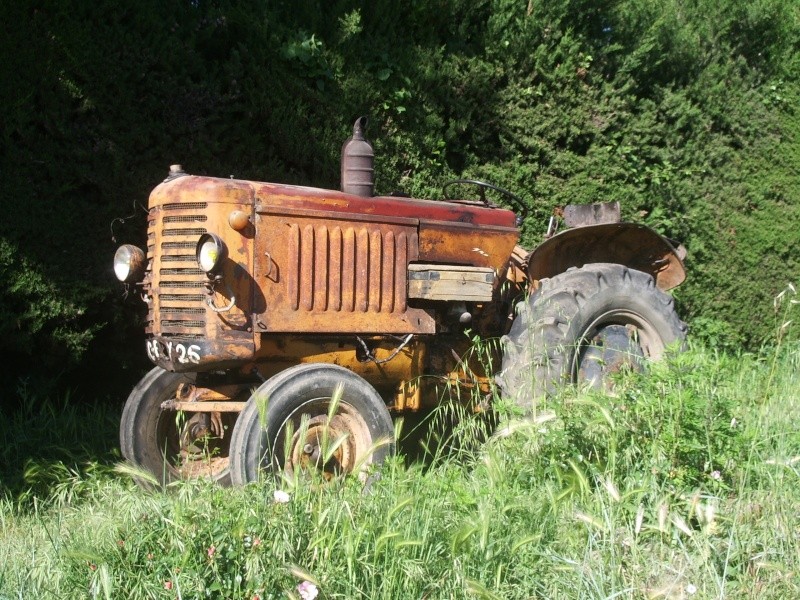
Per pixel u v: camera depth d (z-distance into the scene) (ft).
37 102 17.84
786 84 29.55
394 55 22.02
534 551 11.01
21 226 17.49
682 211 26.27
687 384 13.69
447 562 10.50
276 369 14.24
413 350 15.52
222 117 19.63
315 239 14.20
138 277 14.58
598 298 16.52
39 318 17.71
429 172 22.47
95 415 19.04
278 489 11.68
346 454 13.57
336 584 9.89
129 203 18.69
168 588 9.42
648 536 11.70
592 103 24.48
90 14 18.16
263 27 19.94
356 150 15.15
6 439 17.46
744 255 27.99
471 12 23.25
